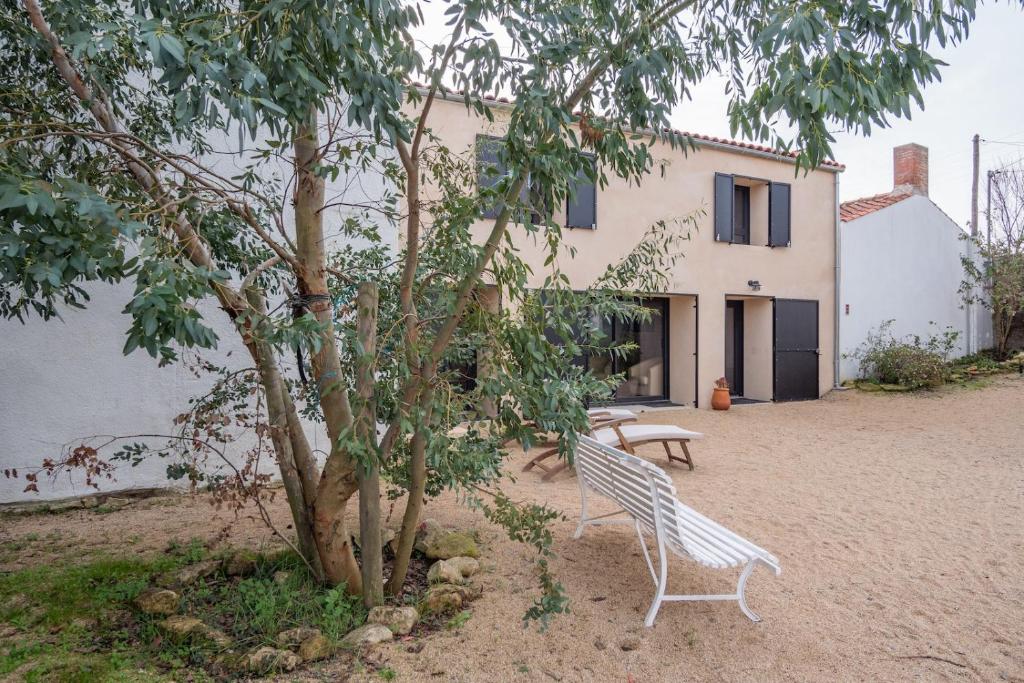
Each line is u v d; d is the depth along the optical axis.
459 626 3.13
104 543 4.40
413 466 3.23
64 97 3.72
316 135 3.10
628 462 3.52
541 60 2.71
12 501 5.32
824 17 2.29
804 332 12.61
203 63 1.97
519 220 2.99
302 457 3.47
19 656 2.80
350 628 3.08
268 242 2.97
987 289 15.38
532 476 6.53
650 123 3.19
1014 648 2.96
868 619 3.26
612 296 3.73
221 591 3.45
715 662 2.84
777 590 3.61
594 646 2.96
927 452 7.66
